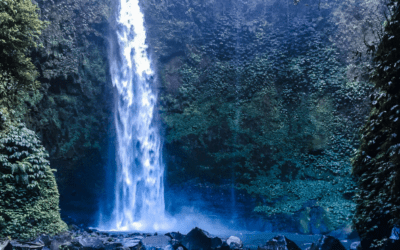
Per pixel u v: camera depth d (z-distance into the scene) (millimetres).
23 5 10328
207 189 17859
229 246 7941
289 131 18188
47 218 9031
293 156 17422
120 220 18031
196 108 19688
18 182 8547
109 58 18672
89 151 17141
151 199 18750
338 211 14117
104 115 18078
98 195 17438
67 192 16391
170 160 18812
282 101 19078
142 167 19281
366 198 6254
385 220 5582
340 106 17703
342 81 18125
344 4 19578
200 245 7875
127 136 19406
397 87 5762
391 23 5957
